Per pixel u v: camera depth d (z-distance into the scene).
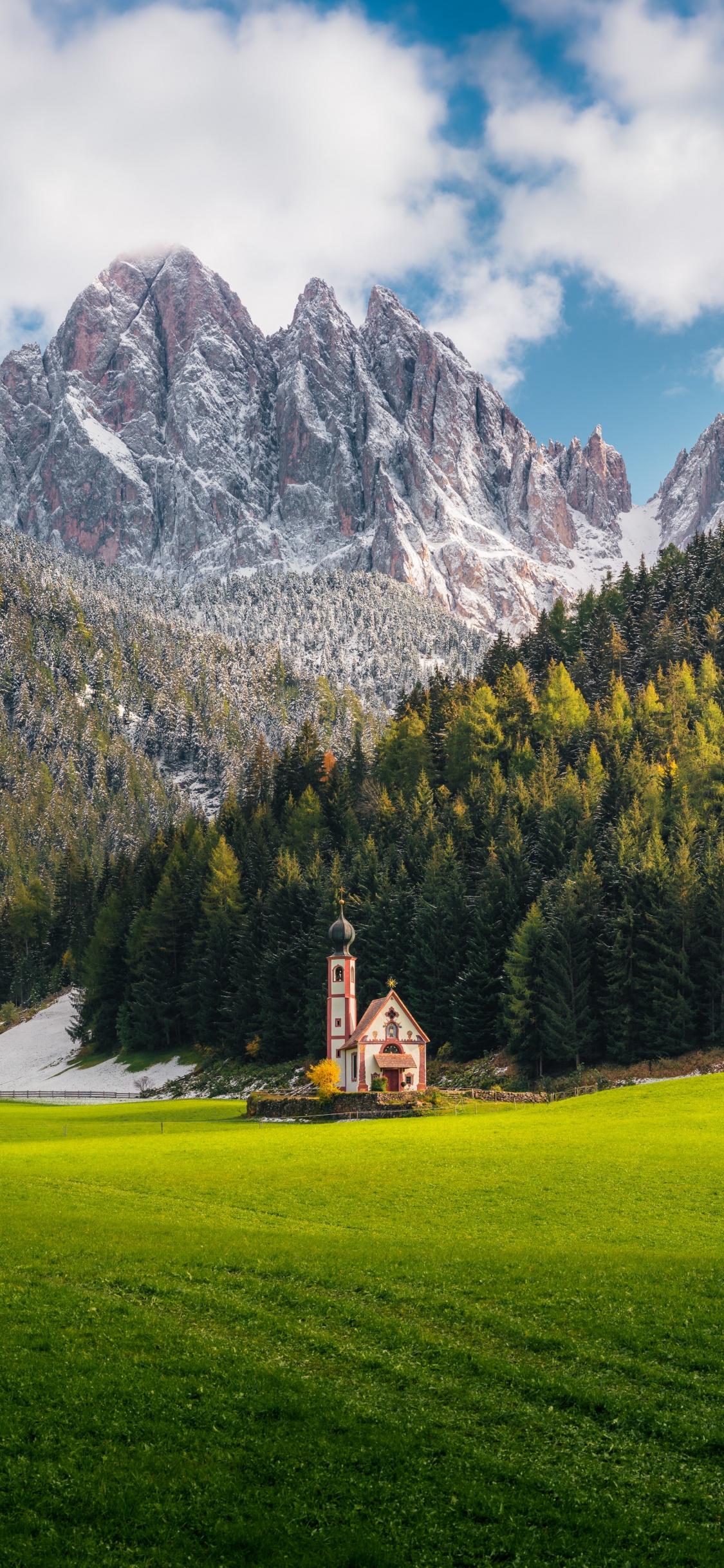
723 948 95.25
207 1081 118.56
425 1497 16.98
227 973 128.88
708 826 110.88
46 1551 15.07
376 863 124.94
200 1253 29.45
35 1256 28.72
